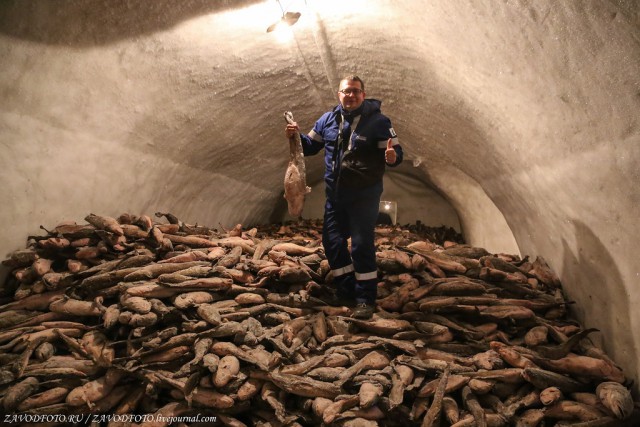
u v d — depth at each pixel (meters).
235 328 2.81
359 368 2.73
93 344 2.76
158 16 2.83
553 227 3.27
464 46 2.69
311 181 8.25
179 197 4.89
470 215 6.57
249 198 6.57
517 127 2.95
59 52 2.72
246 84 3.97
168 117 3.80
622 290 2.53
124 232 3.40
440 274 3.50
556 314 3.19
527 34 2.20
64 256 3.22
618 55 1.88
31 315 2.94
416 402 2.62
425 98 3.93
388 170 8.02
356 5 2.92
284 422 2.54
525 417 2.52
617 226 2.43
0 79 2.60
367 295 3.06
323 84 4.44
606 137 2.22
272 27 3.14
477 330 3.04
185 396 2.58
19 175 2.97
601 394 2.41
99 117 3.29
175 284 2.96
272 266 3.31
